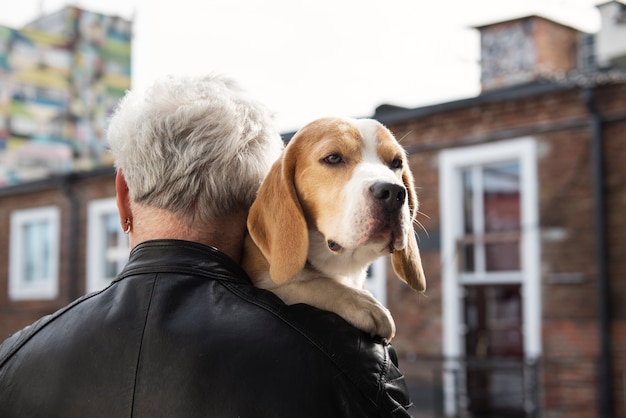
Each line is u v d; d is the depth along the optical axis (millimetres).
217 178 1708
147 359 1528
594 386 7859
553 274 8227
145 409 1502
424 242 9133
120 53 34875
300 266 1806
